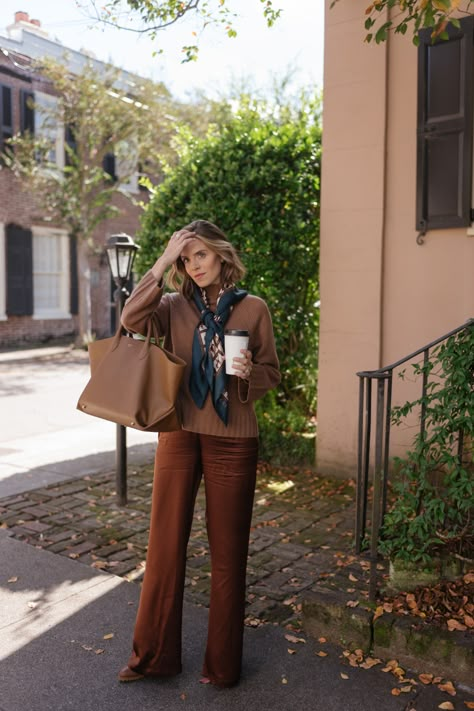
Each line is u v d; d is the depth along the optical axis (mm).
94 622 2938
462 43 4332
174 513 2414
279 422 5707
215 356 2357
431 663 2518
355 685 2469
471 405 2621
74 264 17656
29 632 2840
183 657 2658
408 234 4703
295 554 3732
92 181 15000
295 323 5582
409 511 2777
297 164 5402
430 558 2744
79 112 14367
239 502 2408
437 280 4617
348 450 5090
